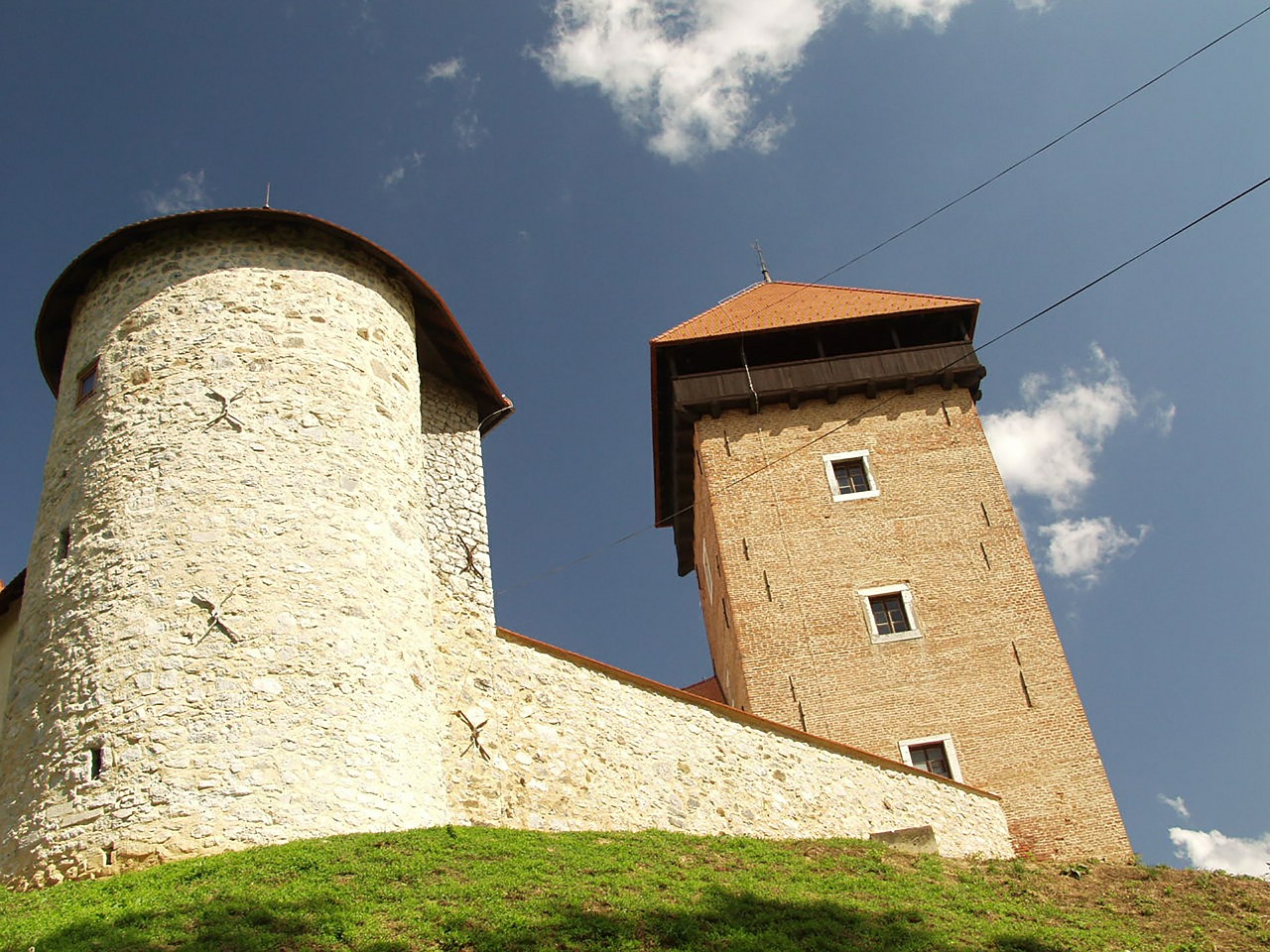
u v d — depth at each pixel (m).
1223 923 13.86
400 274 16.08
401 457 14.63
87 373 14.38
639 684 16.58
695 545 29.36
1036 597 22.98
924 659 22.52
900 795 18.34
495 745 14.66
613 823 15.05
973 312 26.33
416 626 13.54
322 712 11.90
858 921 11.58
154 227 14.80
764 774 16.92
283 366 14.00
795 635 22.97
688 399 25.42
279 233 15.07
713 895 11.60
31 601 13.09
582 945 9.58
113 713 11.47
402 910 9.64
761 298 28.78
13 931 8.95
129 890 9.85
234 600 12.16
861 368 25.75
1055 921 13.20
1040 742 21.45
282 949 8.75
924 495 24.38
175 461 13.01
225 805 11.02
